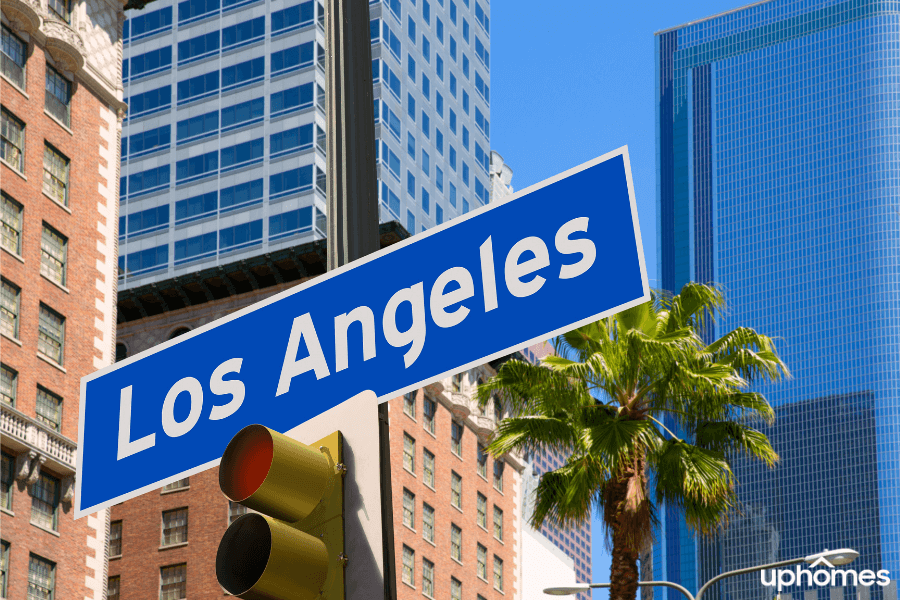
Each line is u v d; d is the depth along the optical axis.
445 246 5.02
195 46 131.00
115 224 61.91
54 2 59.84
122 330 88.25
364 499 4.35
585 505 32.19
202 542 75.88
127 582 76.94
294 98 123.62
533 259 4.75
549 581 118.81
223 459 4.45
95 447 5.74
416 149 133.25
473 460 93.19
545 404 33.50
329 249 6.09
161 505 78.25
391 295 5.07
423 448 85.81
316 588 4.26
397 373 4.92
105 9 64.19
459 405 91.12
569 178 4.77
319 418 4.62
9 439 50.16
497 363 97.94
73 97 60.28
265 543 4.31
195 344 5.60
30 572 50.69
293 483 4.35
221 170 124.31
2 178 53.72
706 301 33.44
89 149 60.72
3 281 52.62
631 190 4.58
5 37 55.81
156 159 128.25
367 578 4.22
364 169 6.27
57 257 56.91
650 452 32.66
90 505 5.62
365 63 6.55
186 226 123.81
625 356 32.25
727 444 32.94
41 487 52.84
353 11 6.61
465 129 148.88
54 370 54.72
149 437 5.57
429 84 140.12
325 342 5.19
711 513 31.59
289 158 121.44
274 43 126.81
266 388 5.27
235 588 4.37
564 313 4.59
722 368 31.95
